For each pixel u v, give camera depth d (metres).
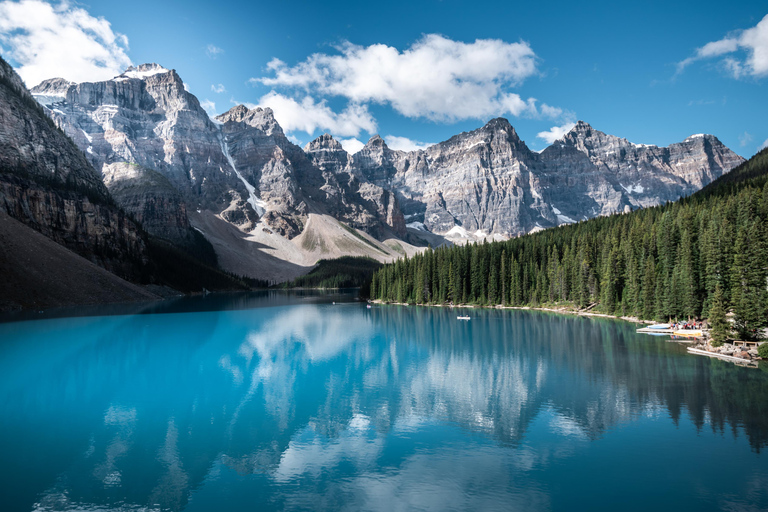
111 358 70.44
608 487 28.81
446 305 174.88
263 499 27.84
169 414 44.19
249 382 56.31
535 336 89.19
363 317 136.25
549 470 31.27
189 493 28.67
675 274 94.56
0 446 36.16
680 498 27.36
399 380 56.38
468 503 27.16
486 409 44.34
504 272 162.50
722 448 34.09
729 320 75.00
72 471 31.73
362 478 30.62
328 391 51.78
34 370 61.75
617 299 122.38
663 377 54.06
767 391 47.53
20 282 128.62
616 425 39.19
